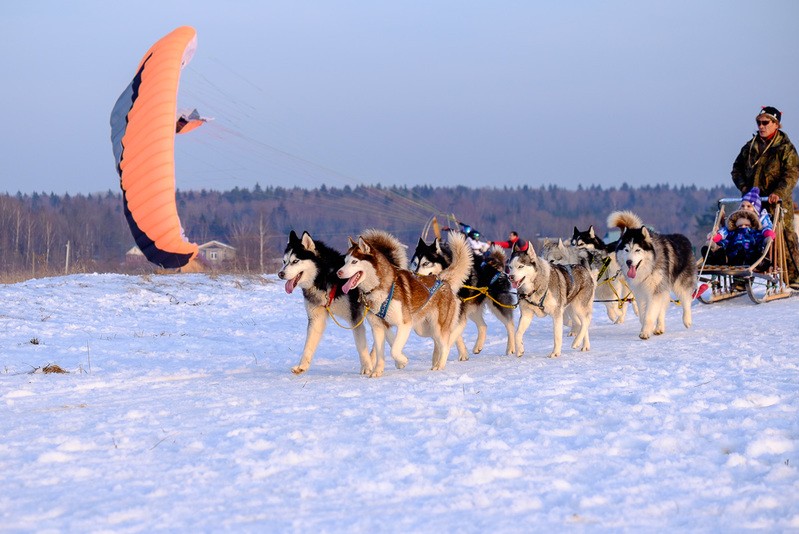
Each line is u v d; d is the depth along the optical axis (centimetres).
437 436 580
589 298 1115
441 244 1172
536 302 1031
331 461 523
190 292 1950
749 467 496
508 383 814
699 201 14538
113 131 1959
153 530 399
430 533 393
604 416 634
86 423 654
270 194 9412
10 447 569
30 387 850
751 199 1605
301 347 1246
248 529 400
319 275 936
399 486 468
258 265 3262
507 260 1128
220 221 8069
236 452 545
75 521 411
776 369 849
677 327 1336
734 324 1326
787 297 1691
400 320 914
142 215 1783
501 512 423
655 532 394
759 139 1619
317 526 403
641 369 884
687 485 462
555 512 420
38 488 471
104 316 1564
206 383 884
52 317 1495
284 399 757
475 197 12681
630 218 1242
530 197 13675
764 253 1582
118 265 3978
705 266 1628
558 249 1335
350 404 718
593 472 491
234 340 1330
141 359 1098
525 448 542
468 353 1117
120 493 461
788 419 607
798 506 423
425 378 876
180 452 551
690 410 652
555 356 1040
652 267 1181
